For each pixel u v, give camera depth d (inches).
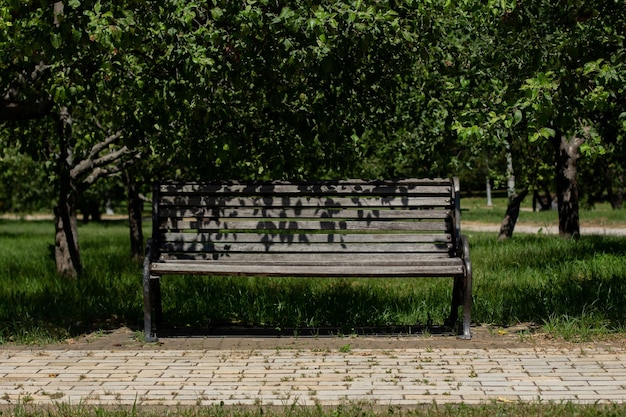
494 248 629.6
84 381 202.1
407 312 303.7
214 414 166.9
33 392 191.6
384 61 289.4
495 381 198.2
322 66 265.3
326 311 303.4
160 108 273.9
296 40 252.7
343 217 277.0
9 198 1139.9
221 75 267.3
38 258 656.4
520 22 272.4
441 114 337.7
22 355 235.5
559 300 308.2
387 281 426.9
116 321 301.7
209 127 301.1
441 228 277.0
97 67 263.6
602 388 190.5
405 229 277.1
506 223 760.3
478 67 328.8
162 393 189.0
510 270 459.8
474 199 2498.8
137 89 273.3
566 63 276.4
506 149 660.7
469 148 548.1
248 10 233.1
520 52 296.7
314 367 215.8
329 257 274.8
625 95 289.1
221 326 291.0
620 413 164.1
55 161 425.4
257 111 309.6
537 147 695.1
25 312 311.9
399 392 188.2
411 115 359.9
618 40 276.7
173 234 278.2
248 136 300.7
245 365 219.3
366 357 228.5
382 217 277.1
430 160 390.3
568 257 497.7
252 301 332.5
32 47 239.0
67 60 245.9
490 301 321.7
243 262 266.4
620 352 230.4
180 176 449.7
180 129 306.7
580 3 285.6
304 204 277.1
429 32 276.2
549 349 236.4
